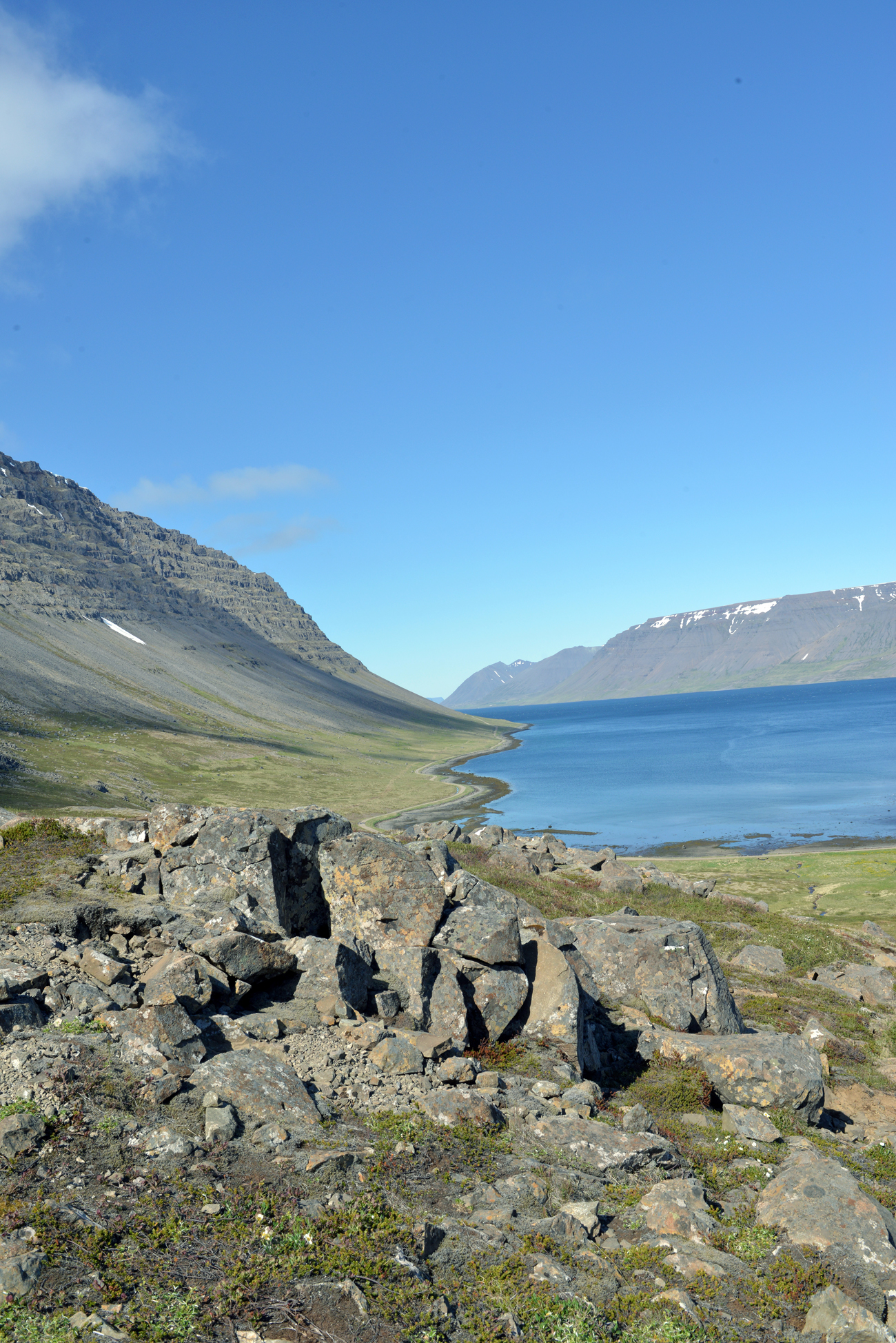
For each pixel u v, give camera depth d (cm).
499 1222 1108
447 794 15012
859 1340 945
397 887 1997
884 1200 1392
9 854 2331
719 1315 983
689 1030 2188
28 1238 892
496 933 1939
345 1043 1567
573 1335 891
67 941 1717
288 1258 939
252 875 2002
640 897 4553
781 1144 1603
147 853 2192
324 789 15175
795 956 3703
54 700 18612
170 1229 959
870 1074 2294
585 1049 1873
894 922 4947
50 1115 1127
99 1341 764
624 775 16800
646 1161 1380
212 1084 1275
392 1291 912
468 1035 1784
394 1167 1195
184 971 1534
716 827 9925
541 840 5512
